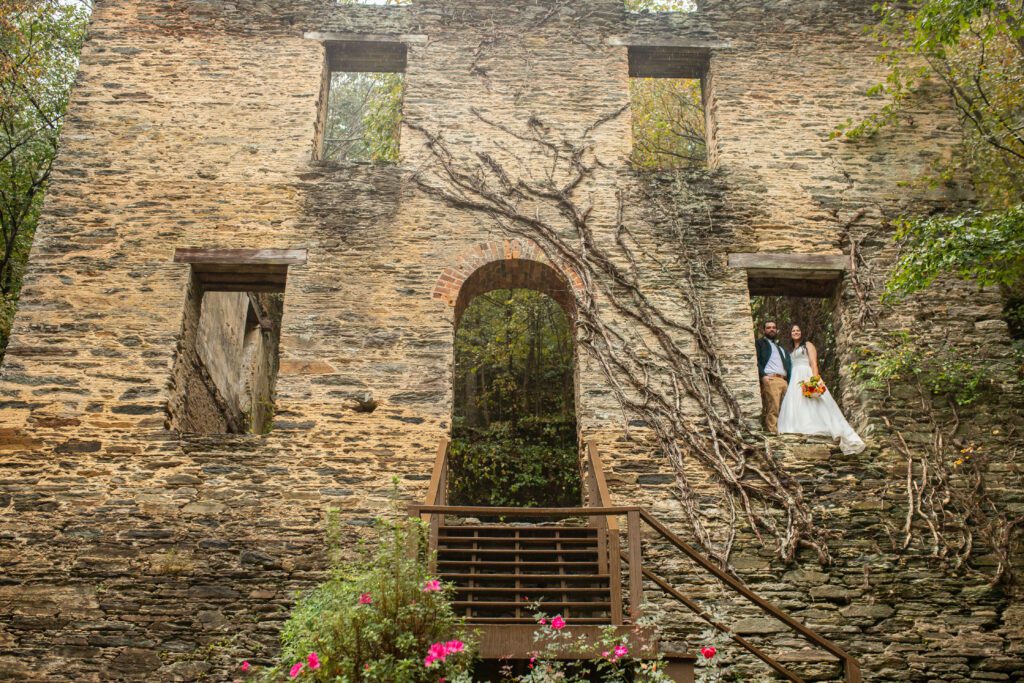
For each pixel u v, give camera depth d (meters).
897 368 10.01
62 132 11.10
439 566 8.73
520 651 7.07
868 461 9.77
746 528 9.37
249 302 15.19
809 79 11.88
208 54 11.70
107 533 9.11
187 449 9.56
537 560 9.34
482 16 12.09
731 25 12.16
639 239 10.88
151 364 9.95
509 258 10.71
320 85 11.70
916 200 11.23
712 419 9.92
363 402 9.89
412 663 6.39
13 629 8.62
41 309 10.13
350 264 10.62
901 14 11.96
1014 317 12.63
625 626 7.12
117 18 11.82
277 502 9.37
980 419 10.02
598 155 11.34
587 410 9.98
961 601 9.04
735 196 11.15
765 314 15.43
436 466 9.01
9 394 9.69
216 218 10.80
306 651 6.41
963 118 12.82
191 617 8.73
